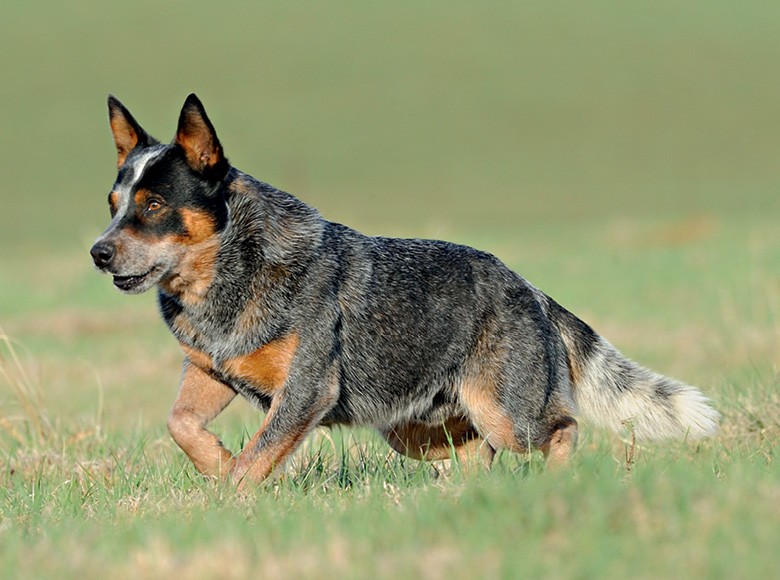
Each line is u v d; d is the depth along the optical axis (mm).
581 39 106938
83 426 14266
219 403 10453
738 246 34969
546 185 69812
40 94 90250
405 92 95062
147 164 9836
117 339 25516
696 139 80812
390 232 46094
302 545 7105
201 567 6703
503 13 114188
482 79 97875
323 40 107250
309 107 90812
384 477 9742
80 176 72500
